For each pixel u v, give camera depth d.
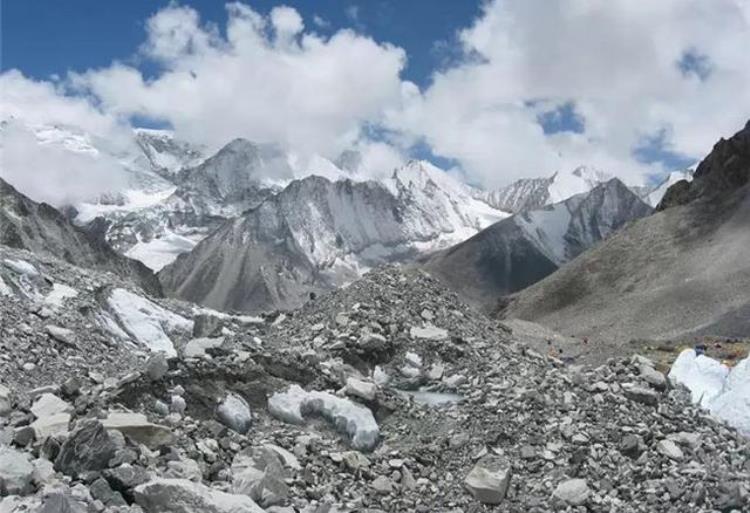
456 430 21.23
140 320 36.16
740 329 122.31
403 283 34.97
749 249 156.12
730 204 183.25
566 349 54.28
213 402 20.23
